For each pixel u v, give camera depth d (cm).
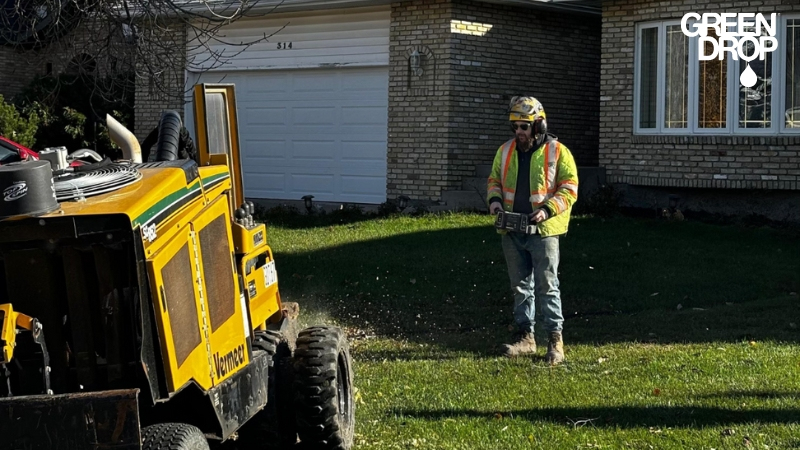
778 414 618
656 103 1553
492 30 1636
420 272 1119
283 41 1772
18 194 354
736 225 1458
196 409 434
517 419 620
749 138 1466
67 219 359
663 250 1224
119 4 948
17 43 957
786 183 1446
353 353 819
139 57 931
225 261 464
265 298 565
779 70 1462
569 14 1736
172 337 379
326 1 1631
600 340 848
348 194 1738
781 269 1133
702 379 708
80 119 1816
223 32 1828
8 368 366
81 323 380
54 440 339
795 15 1453
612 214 1512
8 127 1725
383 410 648
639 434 584
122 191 393
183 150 549
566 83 1752
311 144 1772
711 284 1060
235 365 461
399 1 1608
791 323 896
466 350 823
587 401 659
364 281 1082
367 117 1706
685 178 1516
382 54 1667
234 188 561
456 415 634
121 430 338
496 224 775
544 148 775
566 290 1034
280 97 1797
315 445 536
